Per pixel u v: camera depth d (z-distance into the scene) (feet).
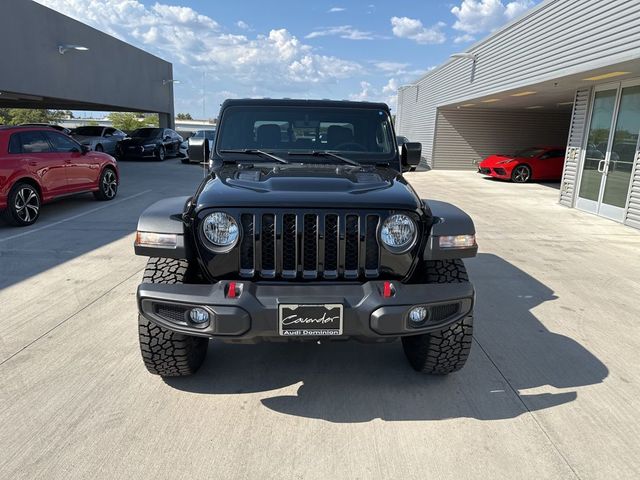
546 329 13.15
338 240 8.51
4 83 39.22
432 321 8.55
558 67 32.78
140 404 9.27
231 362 11.08
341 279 8.70
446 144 69.97
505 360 11.33
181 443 8.15
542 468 7.70
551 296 15.81
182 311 8.40
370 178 10.09
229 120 12.59
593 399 9.71
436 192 43.55
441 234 8.85
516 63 40.63
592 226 28.37
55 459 7.68
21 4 40.93
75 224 25.16
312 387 10.07
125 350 11.38
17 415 8.79
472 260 20.11
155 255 8.68
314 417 9.01
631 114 29.40
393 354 11.59
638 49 24.26
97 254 19.47
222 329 8.01
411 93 86.33
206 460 7.75
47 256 19.10
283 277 8.61
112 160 33.37
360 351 11.73
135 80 66.33
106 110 84.23
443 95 64.28
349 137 12.60
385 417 9.05
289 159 12.10
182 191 38.47
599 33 27.89
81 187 29.55
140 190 38.50
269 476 7.44
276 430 8.59
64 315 13.35
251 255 8.59
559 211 33.71
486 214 31.81
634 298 15.79
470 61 52.95
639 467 7.75
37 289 15.37
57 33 46.50
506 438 8.45
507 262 19.86
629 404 9.55
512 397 9.77
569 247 22.85
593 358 11.50
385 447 8.18
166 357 9.39
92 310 13.71
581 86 34.73
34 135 25.81
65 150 28.19
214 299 8.00
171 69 79.82
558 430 8.69
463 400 9.65
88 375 10.25
